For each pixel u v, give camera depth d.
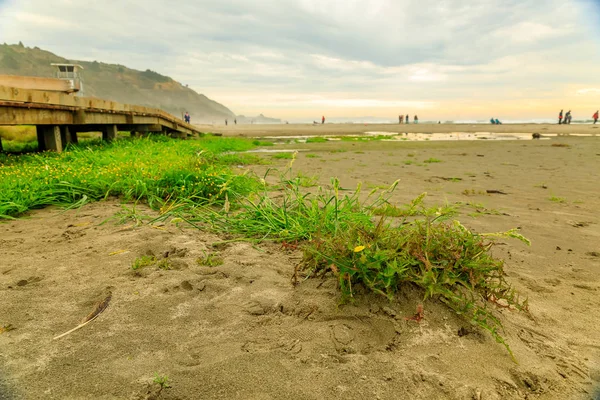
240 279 2.33
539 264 2.86
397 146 16.62
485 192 5.82
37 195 4.33
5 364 1.52
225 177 4.94
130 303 2.03
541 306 2.20
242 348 1.68
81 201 4.30
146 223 3.54
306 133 31.28
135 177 4.91
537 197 5.48
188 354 1.63
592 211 4.60
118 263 2.57
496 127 40.84
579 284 2.52
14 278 2.31
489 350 1.76
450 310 2.00
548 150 13.97
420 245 2.15
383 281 2.01
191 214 3.84
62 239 3.08
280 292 2.18
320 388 1.46
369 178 7.27
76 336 1.73
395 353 1.69
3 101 6.50
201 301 2.08
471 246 2.20
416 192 5.75
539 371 1.63
